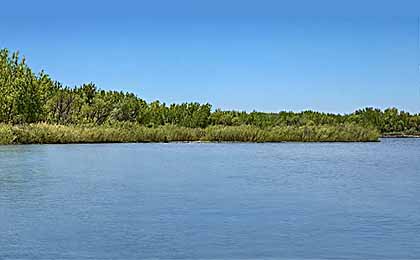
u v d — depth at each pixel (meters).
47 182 25.28
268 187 24.05
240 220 16.36
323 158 43.28
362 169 33.75
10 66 68.81
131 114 80.88
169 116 82.50
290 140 71.19
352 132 73.25
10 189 22.83
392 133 102.38
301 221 16.30
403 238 14.20
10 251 12.88
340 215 17.22
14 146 55.75
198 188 23.48
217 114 83.38
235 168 33.47
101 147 55.47
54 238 14.11
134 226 15.49
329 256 12.61
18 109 67.50
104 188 23.27
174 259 12.34
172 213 17.45
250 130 70.19
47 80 71.06
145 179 26.88
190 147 57.47
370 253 12.87
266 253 12.83
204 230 15.05
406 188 24.06
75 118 75.25
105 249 13.05
